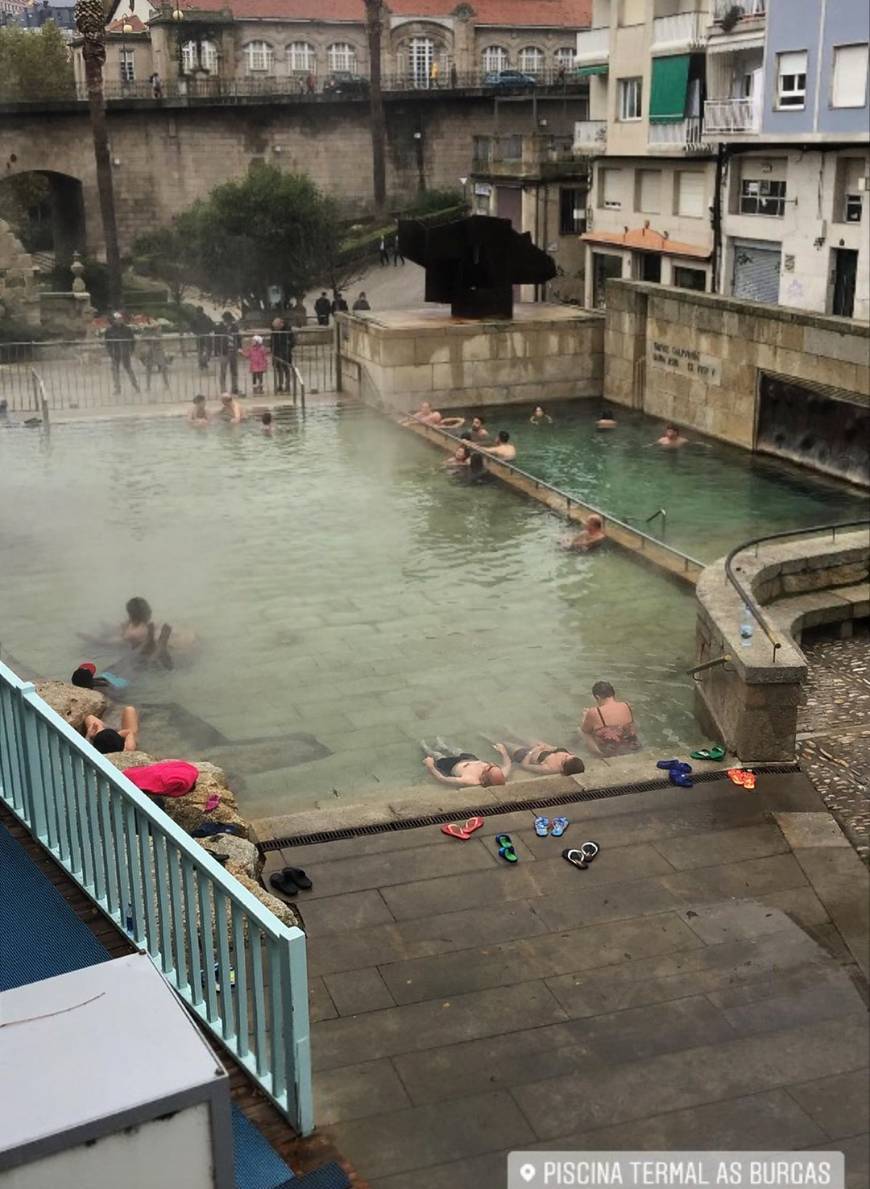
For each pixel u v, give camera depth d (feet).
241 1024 17.46
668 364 83.92
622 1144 17.78
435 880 25.00
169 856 17.81
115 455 71.77
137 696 38.83
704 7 111.04
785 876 25.27
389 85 206.80
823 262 96.32
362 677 40.57
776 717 30.83
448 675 40.75
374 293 155.74
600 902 24.22
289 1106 17.11
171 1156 11.61
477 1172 17.22
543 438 80.33
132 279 151.33
